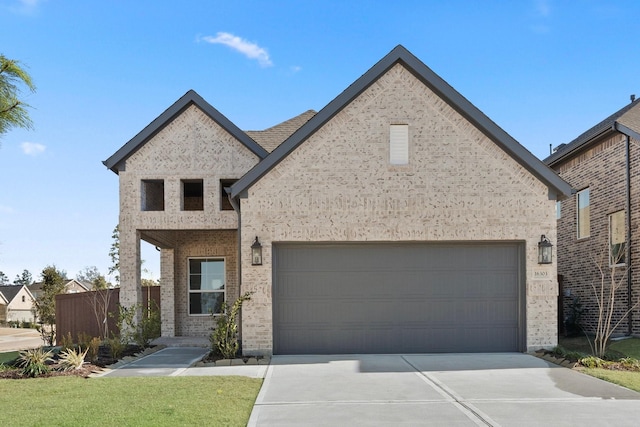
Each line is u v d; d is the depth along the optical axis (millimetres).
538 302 12469
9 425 6621
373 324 12656
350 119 12758
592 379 9531
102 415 7051
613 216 16297
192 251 18094
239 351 12547
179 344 15719
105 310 17250
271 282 12445
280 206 12594
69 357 11078
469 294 12719
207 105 15555
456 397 8203
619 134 15742
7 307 63688
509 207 12594
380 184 12633
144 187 15852
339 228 12547
